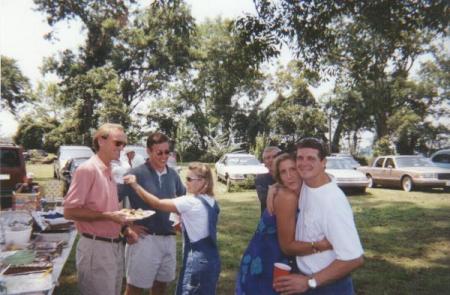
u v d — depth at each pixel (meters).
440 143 28.52
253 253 3.01
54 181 6.43
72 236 4.42
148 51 36.97
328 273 2.58
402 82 24.59
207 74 44.25
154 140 4.18
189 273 3.65
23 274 2.97
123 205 4.35
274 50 8.28
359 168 19.36
